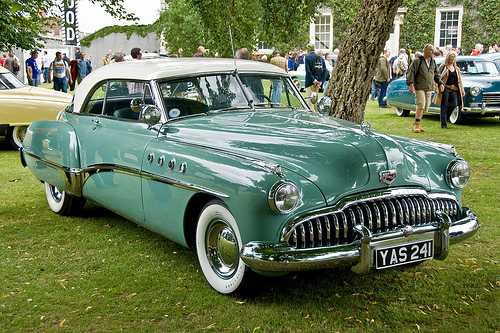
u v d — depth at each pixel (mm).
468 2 22438
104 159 4191
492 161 7215
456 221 3291
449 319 2979
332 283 3477
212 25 7738
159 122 3830
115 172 4074
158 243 4305
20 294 3328
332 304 3172
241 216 2895
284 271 2752
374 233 2924
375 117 12984
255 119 3795
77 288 3418
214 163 3135
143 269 3740
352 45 6031
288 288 3391
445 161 3434
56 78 16031
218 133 3502
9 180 6594
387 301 3213
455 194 3428
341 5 23234
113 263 3854
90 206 5504
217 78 4199
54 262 3881
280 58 11133
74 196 4734
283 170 2963
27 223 4859
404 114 13094
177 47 20109
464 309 3088
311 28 23953
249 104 4211
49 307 3150
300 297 3262
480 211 4992
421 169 3350
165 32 20281
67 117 4992
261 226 2824
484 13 22328
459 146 8438
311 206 2854
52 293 3340
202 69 4176
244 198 2859
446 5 22766
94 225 4812
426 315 3023
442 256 3113
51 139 4816
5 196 5828
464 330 2854
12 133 8656
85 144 4473
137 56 9930
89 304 3191
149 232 4602
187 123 3770
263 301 3205
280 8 7324
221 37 7738
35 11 10297
